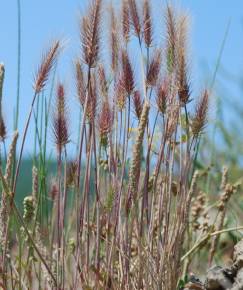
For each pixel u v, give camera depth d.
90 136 1.09
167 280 1.09
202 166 1.61
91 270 1.10
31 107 1.01
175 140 1.09
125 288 1.07
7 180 1.04
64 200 1.06
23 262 1.13
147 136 1.09
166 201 1.09
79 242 1.06
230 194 1.30
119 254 1.08
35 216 1.09
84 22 1.04
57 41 1.01
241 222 1.57
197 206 1.34
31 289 1.10
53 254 1.13
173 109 1.09
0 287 1.04
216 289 1.14
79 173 1.06
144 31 1.11
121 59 1.08
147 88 1.09
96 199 1.07
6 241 1.03
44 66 1.01
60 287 1.06
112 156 1.09
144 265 1.09
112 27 1.12
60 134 1.05
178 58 1.08
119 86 1.10
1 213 1.06
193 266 1.39
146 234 1.12
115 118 1.10
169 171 1.09
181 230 1.11
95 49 1.03
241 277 1.11
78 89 1.08
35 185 1.16
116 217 1.07
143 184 1.15
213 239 1.29
